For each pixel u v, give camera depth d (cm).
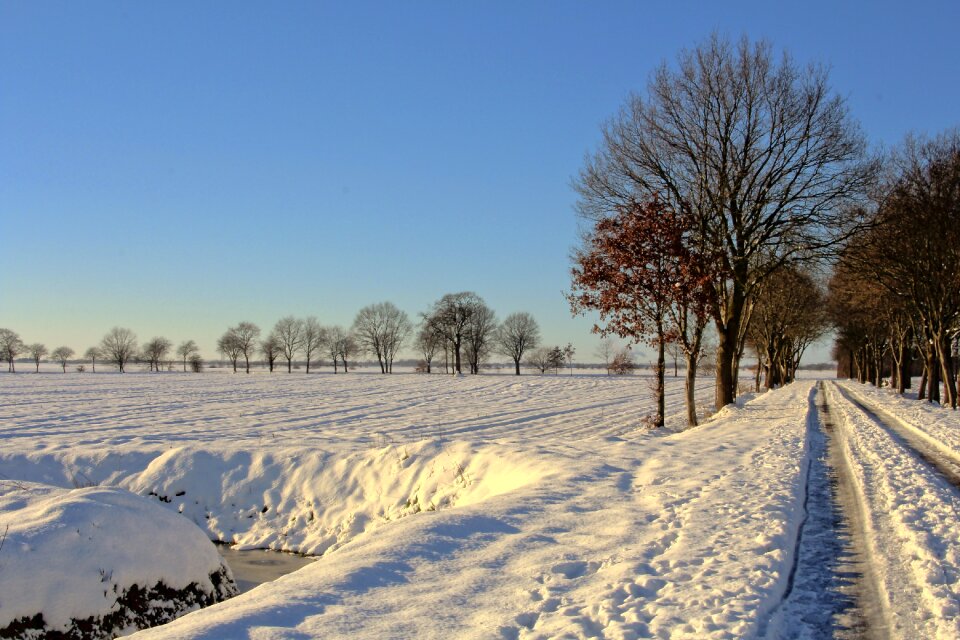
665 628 506
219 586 973
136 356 15112
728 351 3111
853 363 10412
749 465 1368
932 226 2980
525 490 1120
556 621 526
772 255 2894
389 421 3553
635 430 3050
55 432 2762
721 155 2761
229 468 1672
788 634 544
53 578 749
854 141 2670
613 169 2828
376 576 655
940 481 1191
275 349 14288
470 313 11731
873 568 711
